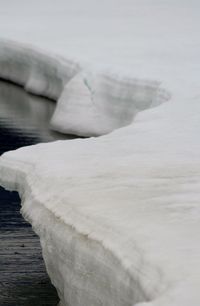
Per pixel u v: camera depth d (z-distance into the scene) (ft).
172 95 37.60
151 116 30.25
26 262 26.02
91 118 44.04
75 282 18.99
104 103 44.62
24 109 50.62
